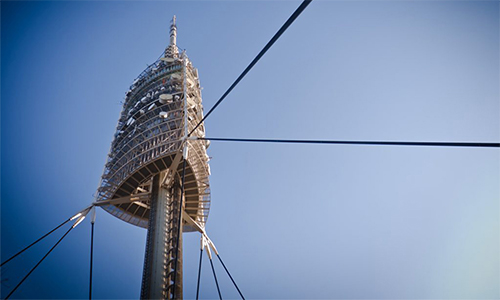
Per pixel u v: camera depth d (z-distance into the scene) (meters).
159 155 56.12
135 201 61.03
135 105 71.00
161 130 60.59
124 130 66.94
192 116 64.88
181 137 58.28
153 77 75.31
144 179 58.69
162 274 48.84
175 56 84.94
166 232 53.19
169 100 66.00
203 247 57.59
